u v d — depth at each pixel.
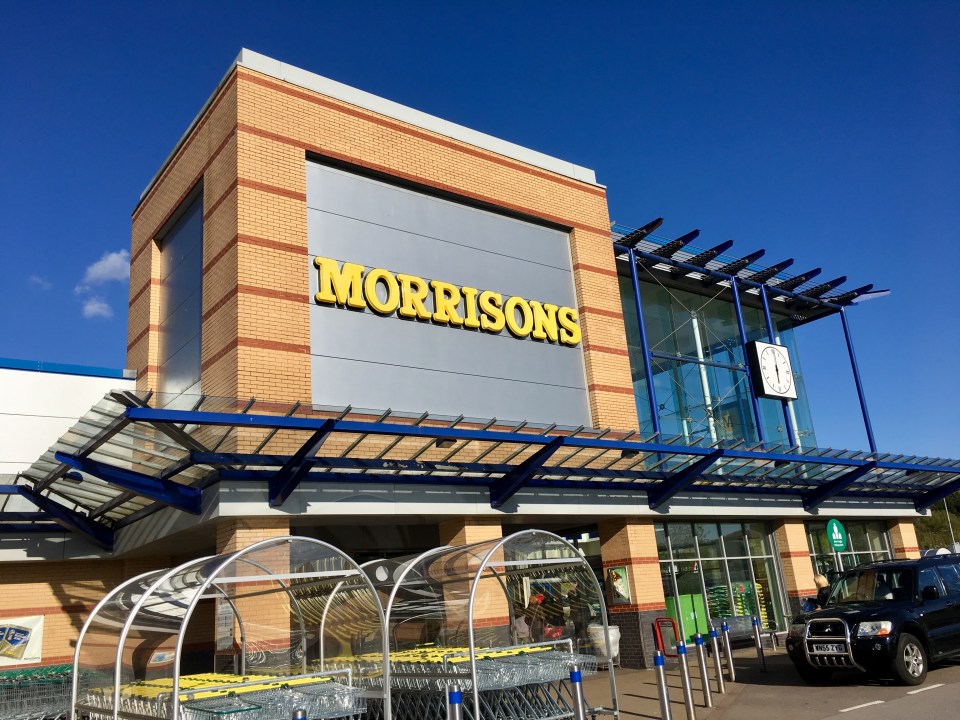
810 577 19.80
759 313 23.84
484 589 11.41
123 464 12.98
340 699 8.43
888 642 11.35
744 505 18.58
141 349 16.58
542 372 16.25
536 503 14.73
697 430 20.19
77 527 14.40
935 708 9.53
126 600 8.39
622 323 17.78
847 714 9.59
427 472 13.23
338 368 13.44
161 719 7.59
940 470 21.27
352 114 14.92
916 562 12.99
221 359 12.84
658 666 9.30
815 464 18.62
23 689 11.72
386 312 14.27
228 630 10.30
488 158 16.72
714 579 18.27
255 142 13.52
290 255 13.32
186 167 15.47
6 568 14.42
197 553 15.80
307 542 8.65
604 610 10.02
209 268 13.82
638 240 19.31
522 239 16.95
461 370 15.01
